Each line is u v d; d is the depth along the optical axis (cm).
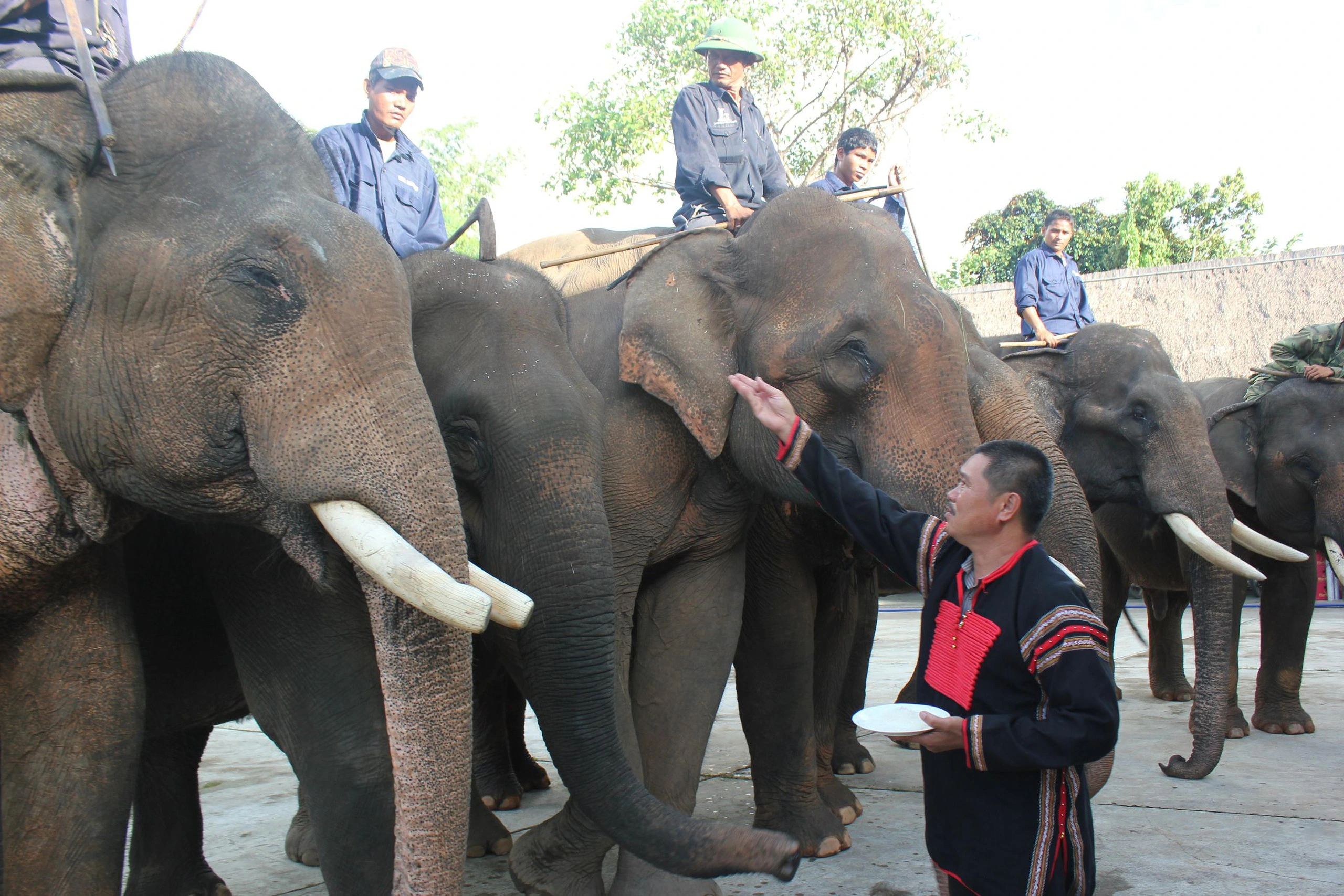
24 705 227
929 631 224
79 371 210
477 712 451
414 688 209
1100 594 360
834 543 370
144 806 323
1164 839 382
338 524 202
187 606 283
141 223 212
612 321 367
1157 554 620
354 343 209
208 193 215
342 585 255
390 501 203
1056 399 584
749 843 253
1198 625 501
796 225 340
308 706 254
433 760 209
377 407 207
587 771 279
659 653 347
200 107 222
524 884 329
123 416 210
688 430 340
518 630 302
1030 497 210
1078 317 738
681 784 337
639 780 281
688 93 474
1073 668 198
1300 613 576
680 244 359
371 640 261
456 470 300
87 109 215
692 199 469
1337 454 588
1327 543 591
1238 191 2294
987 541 214
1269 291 1196
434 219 441
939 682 218
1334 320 1162
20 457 218
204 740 332
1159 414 541
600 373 358
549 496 288
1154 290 1253
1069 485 368
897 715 206
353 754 252
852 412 324
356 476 203
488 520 295
